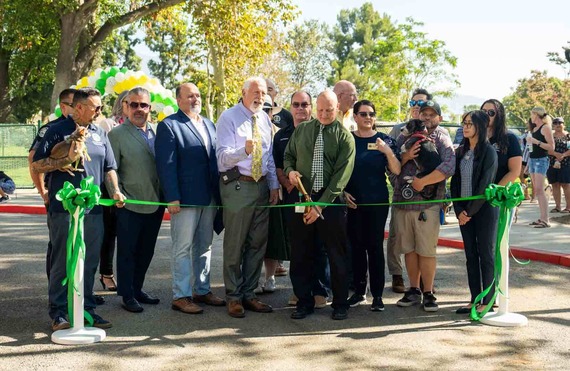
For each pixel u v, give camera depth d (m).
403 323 6.05
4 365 4.82
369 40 84.31
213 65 28.31
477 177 6.11
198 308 6.29
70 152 5.29
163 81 77.06
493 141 6.32
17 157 20.84
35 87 40.59
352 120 7.40
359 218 6.49
